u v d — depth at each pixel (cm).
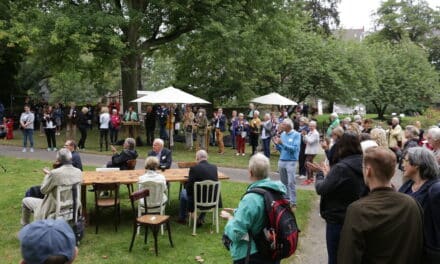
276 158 1639
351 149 421
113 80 4153
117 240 676
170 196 978
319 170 492
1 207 843
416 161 342
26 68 3356
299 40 2609
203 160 726
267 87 2708
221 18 1933
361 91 2858
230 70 2188
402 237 253
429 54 5294
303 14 2605
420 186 340
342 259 257
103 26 1770
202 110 1759
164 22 2159
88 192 989
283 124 848
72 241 189
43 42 1748
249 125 1680
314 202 951
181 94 1648
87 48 1656
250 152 1770
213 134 1973
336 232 417
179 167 927
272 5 2069
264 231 356
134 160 933
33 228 185
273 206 353
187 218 780
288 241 349
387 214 255
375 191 270
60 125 2297
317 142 1116
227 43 1906
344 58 2672
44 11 1920
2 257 589
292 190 852
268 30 2072
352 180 405
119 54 1862
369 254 255
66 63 1948
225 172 1312
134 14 1916
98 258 598
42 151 1639
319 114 3959
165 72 4138
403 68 3606
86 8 1845
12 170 1230
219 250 637
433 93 3666
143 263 582
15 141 1934
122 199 941
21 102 2989
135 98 2195
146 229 659
